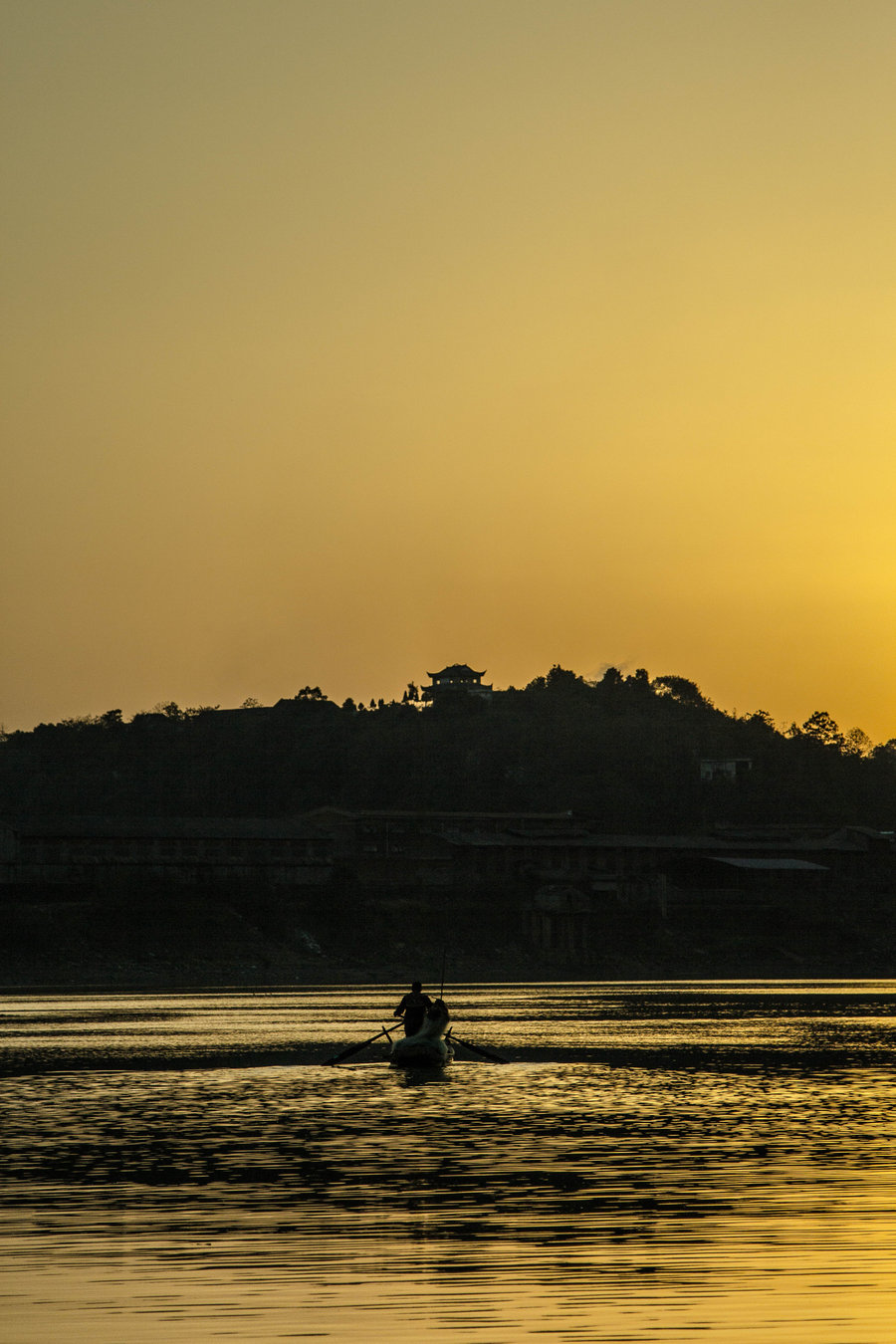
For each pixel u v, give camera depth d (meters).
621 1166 40.38
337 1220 33.81
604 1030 94.25
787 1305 26.81
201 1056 74.88
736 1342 24.78
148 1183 38.22
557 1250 30.83
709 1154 42.31
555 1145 44.25
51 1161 41.66
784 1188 37.09
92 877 199.38
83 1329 25.78
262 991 157.38
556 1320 26.00
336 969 191.00
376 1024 99.88
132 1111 52.78
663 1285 28.12
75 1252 31.02
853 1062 71.19
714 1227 32.84
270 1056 75.12
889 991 157.75
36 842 198.75
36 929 181.12
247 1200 36.06
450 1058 70.31
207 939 190.25
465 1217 34.03
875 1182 37.81
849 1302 26.98
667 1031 93.19
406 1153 42.81
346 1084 61.75
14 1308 27.02
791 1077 64.00
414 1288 28.09
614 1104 54.38
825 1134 46.28
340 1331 25.55
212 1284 28.48
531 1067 69.12
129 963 181.12
